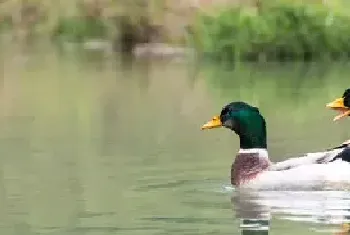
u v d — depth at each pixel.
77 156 14.62
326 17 30.92
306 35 30.95
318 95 22.17
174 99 22.31
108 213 10.61
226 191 11.70
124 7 36.66
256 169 11.84
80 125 18.33
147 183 12.30
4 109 21.38
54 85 26.27
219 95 22.70
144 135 16.75
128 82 26.64
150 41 36.09
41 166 13.77
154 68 30.64
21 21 41.69
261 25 31.39
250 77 26.78
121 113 20.00
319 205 10.74
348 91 12.88
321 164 11.63
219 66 30.52
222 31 32.00
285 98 21.72
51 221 10.26
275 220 10.05
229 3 34.09
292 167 11.69
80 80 27.45
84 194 11.68
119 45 36.72
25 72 30.50
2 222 10.26
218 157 14.20
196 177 12.63
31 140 16.50
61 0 40.41
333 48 30.92
